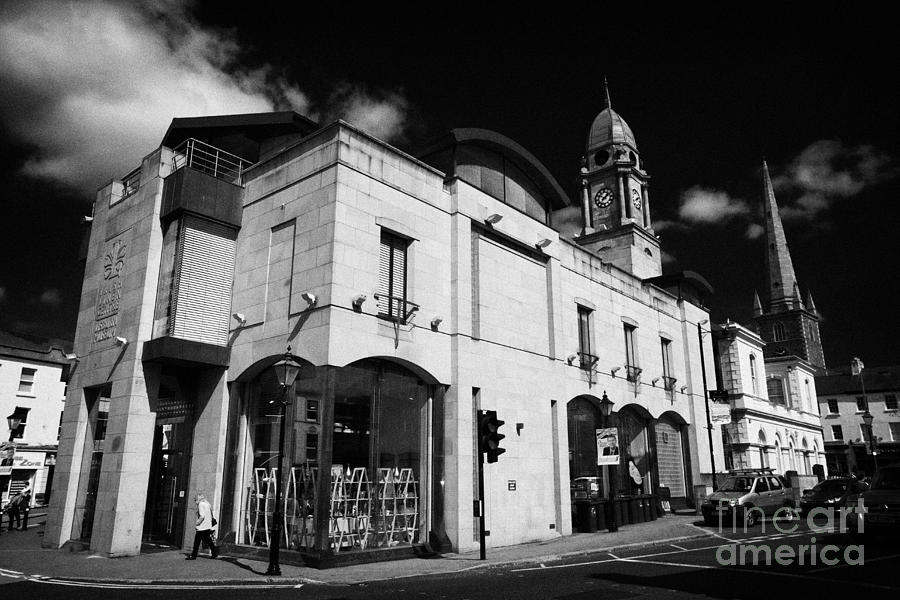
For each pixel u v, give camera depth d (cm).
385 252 1600
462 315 1723
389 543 1484
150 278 1681
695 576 1049
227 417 1614
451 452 1623
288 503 1422
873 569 1081
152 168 1792
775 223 10125
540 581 1070
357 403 1468
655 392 2728
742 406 3644
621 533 1928
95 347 1841
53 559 1472
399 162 1664
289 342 1488
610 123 4806
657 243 4597
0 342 3881
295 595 986
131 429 1584
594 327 2395
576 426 2220
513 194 2081
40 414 3975
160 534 1673
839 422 6806
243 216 1762
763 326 9762
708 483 2777
